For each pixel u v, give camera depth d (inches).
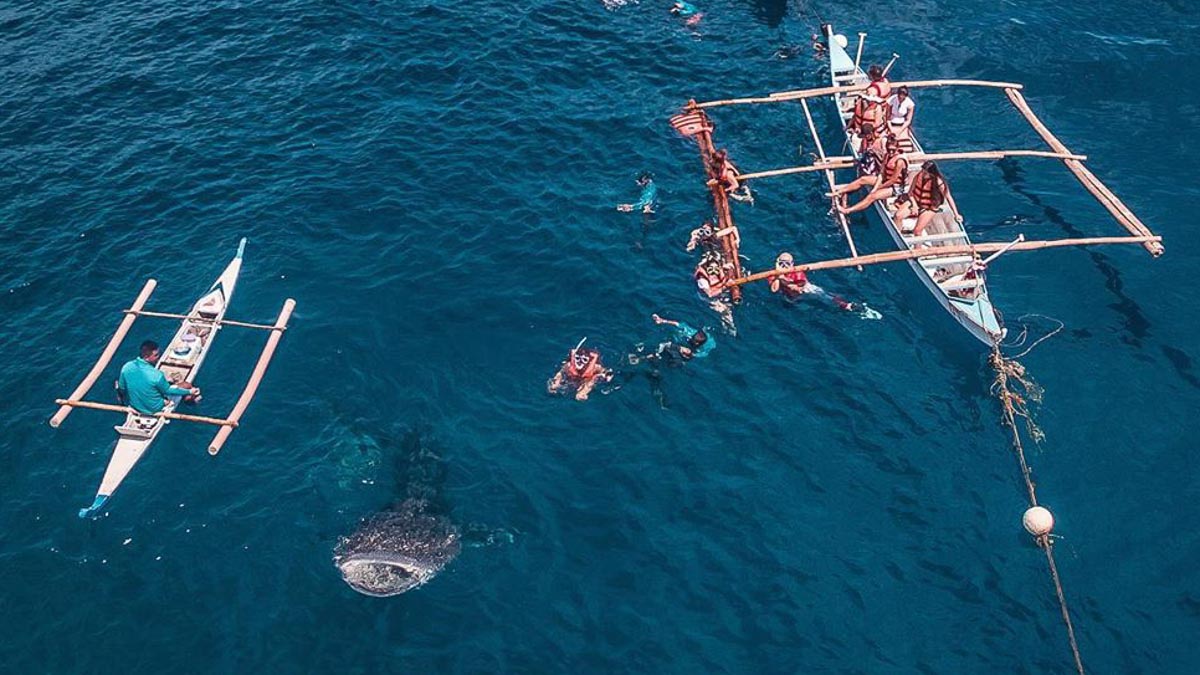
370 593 794.2
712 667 759.7
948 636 783.7
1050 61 1433.3
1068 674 759.1
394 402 949.8
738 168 1253.1
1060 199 1206.9
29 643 764.0
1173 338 1026.1
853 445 928.3
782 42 1483.8
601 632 778.8
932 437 935.0
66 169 1206.3
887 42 1483.8
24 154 1224.2
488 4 1526.8
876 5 1571.1
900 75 1417.3
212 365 980.6
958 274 1056.8
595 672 753.0
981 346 1003.3
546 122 1301.7
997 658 769.6
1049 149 1285.7
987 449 924.0
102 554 821.2
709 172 1165.1
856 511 874.8
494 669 751.7
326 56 1402.6
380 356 994.1
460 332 1021.8
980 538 853.2
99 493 855.7
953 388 979.3
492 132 1280.8
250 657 755.4
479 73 1384.1
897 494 887.7
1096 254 1123.9
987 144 1299.2
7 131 1256.2
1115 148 1278.3
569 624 782.5
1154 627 789.2
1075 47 1457.9
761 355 1011.3
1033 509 837.2
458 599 793.6
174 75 1359.5
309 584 800.3
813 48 1472.7
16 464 889.5
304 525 840.9
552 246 1120.2
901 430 941.2
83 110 1294.3
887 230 1139.9
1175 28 1491.1
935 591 814.5
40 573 807.7
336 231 1133.1
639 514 864.9
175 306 1042.7
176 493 865.5
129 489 868.0
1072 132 1307.8
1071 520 866.1
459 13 1501.0
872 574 826.2
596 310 1049.5
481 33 1460.4
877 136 1163.9
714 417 951.6
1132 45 1457.9
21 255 1096.2
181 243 1115.3
